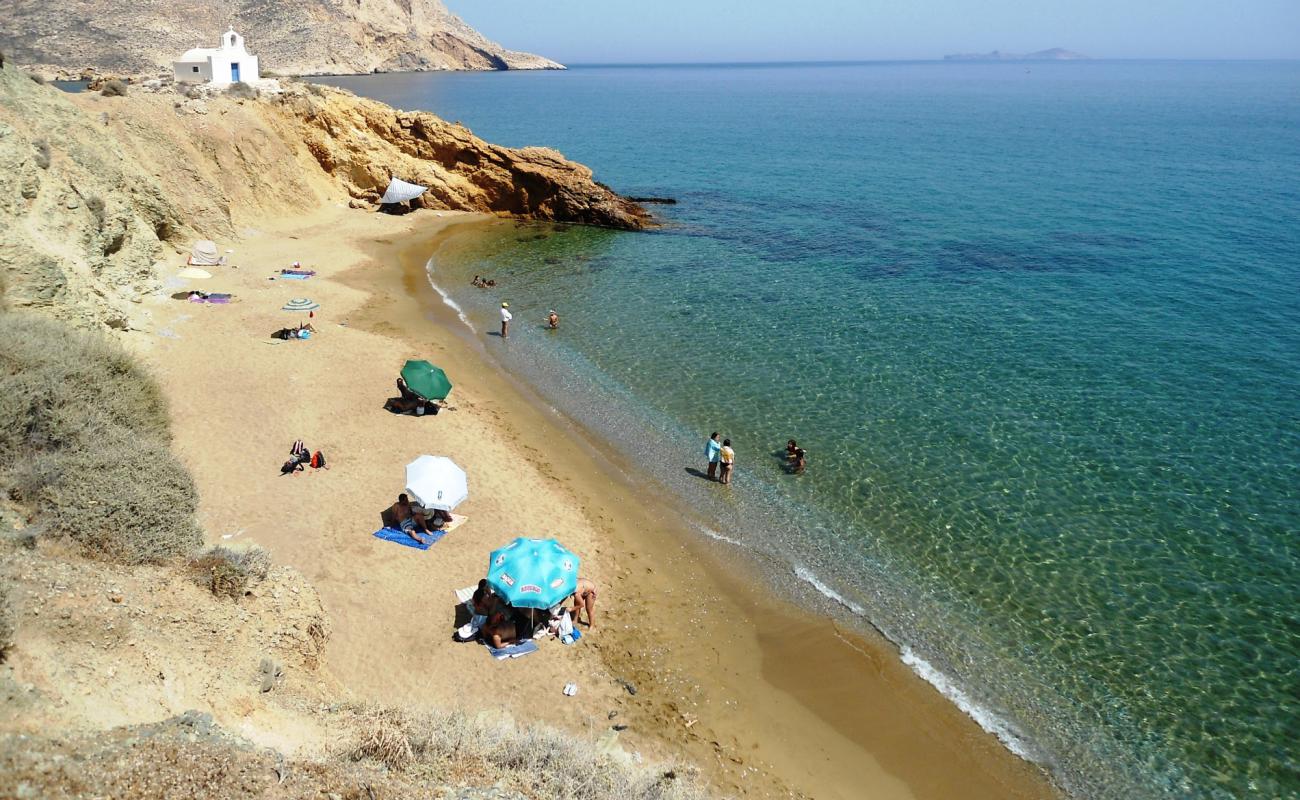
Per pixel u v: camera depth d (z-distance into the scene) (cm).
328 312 3462
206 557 1285
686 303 3875
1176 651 1680
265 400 2520
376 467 2209
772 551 2028
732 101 19625
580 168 5747
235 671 1078
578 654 1606
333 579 1725
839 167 8231
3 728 733
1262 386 2886
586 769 1099
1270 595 1833
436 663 1527
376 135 5762
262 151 4956
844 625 1778
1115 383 2931
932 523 2123
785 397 2856
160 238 3756
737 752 1427
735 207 6203
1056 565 1950
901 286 4141
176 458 1549
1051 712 1549
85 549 1196
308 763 867
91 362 1811
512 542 1828
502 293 4003
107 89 4338
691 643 1695
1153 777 1410
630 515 2162
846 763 1431
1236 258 4578
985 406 2764
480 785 952
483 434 2508
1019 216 5809
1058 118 14475
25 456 1338
